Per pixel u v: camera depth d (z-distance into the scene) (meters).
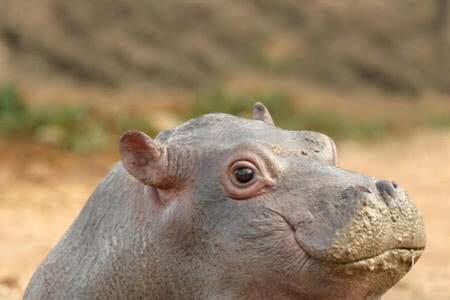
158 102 69.69
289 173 14.65
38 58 92.44
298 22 104.25
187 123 16.11
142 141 15.28
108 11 97.75
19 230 33.41
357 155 60.66
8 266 28.05
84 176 43.31
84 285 16.33
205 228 14.88
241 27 102.06
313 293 14.09
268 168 14.67
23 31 93.25
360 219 13.64
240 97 63.44
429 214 39.31
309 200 14.22
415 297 25.77
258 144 14.89
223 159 14.94
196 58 98.44
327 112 74.44
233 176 14.76
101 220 16.56
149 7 99.44
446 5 106.25
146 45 97.56
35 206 37.34
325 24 104.56
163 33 98.88
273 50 101.50
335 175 14.41
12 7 94.19
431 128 79.06
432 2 106.88
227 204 14.78
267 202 14.50
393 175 52.12
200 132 15.60
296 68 101.12
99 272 16.11
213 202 14.87
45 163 44.53
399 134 73.88
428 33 105.56
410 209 13.96
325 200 14.05
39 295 17.11
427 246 32.44
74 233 17.11
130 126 52.50
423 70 103.25
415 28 105.69
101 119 53.47
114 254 15.96
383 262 13.83
